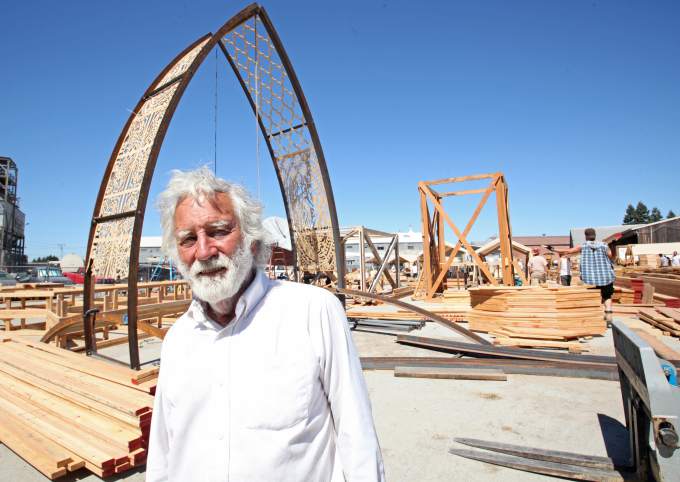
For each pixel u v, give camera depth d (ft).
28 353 15.84
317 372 3.91
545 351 17.93
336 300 4.35
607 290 25.04
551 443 10.02
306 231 30.71
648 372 6.48
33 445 9.70
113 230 16.30
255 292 4.13
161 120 15.60
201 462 3.82
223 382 3.89
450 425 11.26
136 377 11.44
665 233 110.63
